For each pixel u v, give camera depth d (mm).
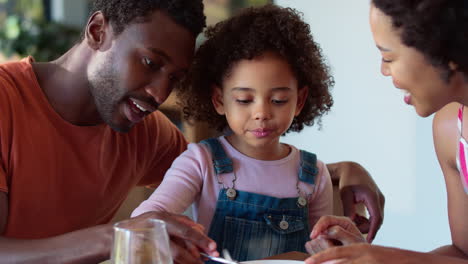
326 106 1487
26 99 1142
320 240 1004
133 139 1333
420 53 805
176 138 1482
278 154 1365
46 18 4480
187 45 1079
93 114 1214
